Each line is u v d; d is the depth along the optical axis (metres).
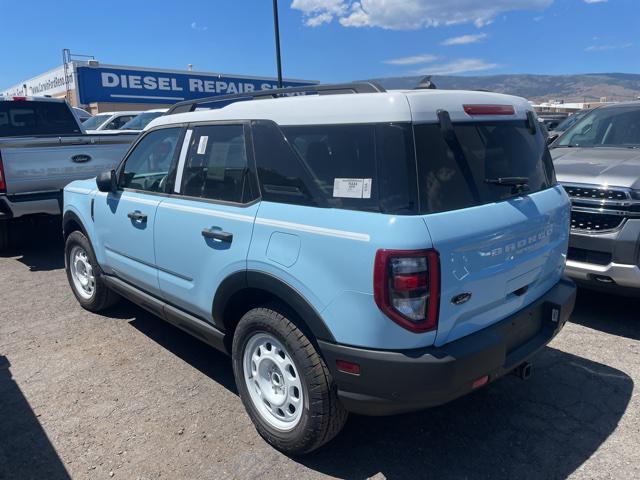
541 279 3.16
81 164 7.08
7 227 7.40
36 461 3.01
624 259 4.29
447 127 2.59
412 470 2.89
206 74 28.33
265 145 3.00
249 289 3.05
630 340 4.39
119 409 3.51
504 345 2.70
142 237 3.94
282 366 2.93
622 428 3.21
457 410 3.45
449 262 2.43
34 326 4.92
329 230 2.56
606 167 4.76
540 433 3.20
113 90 25.25
